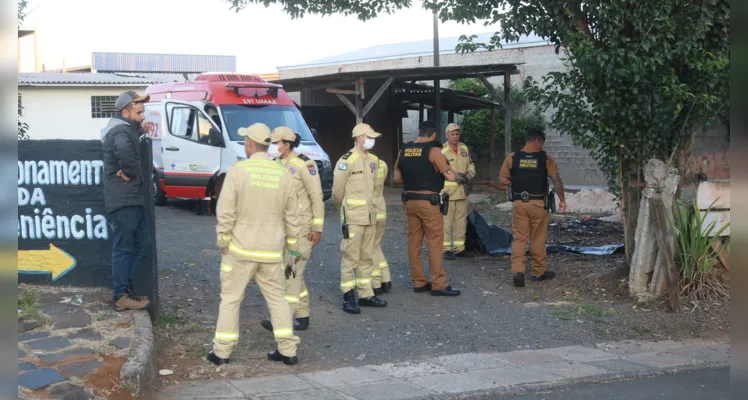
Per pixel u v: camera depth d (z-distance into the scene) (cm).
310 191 680
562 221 1405
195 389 538
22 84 2609
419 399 528
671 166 853
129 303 656
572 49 816
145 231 673
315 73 2797
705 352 666
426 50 2533
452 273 967
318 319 754
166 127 1512
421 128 848
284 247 612
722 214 844
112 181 645
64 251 717
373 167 779
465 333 716
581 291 866
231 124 1419
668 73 817
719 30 829
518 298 845
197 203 1471
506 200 1794
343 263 780
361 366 612
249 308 786
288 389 545
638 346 686
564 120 880
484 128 2273
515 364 623
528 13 875
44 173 713
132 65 3600
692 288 813
